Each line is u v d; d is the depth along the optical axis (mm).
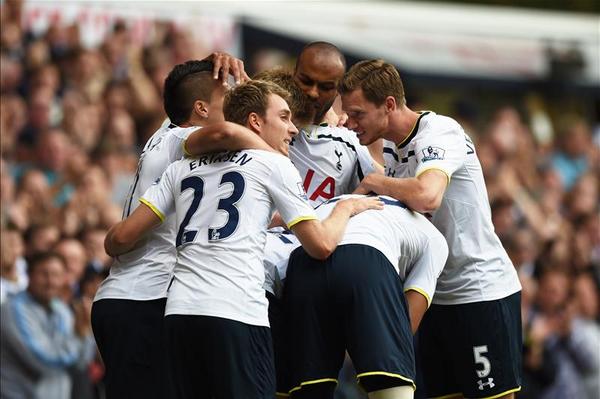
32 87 26797
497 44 32844
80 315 22234
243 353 12555
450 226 14859
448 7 34125
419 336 15445
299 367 13320
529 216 31906
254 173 12945
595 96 33844
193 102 14539
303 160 15141
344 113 15695
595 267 31547
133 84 27875
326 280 13211
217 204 12906
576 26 33844
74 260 22812
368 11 31312
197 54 28656
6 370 20859
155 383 13867
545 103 33656
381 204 13812
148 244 14094
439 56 31969
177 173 13398
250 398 12578
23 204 25297
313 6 30422
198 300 12578
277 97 13414
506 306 15031
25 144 26500
